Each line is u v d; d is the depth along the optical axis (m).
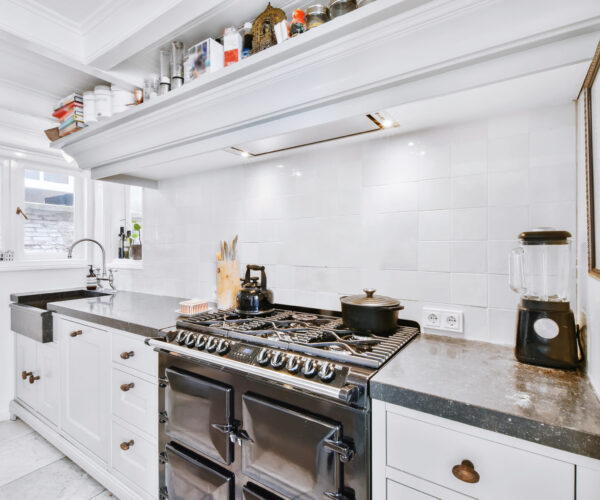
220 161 1.74
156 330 1.33
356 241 1.45
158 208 2.27
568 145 1.04
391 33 0.86
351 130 1.26
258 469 1.00
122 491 1.49
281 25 1.16
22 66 1.63
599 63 0.72
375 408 0.82
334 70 1.00
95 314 1.62
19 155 2.38
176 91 1.32
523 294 1.04
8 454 1.92
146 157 1.74
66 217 2.71
